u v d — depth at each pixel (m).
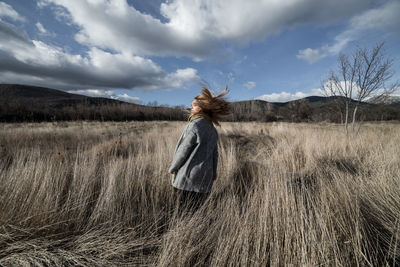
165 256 1.22
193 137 1.61
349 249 1.18
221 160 3.27
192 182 1.65
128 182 2.25
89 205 1.94
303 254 1.10
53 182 2.03
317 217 1.35
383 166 2.62
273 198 1.71
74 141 5.89
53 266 1.20
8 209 1.57
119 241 1.43
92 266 1.22
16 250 1.28
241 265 1.17
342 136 6.27
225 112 1.83
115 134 7.49
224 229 1.53
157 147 4.50
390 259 1.21
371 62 6.90
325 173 2.67
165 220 1.78
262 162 3.69
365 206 1.73
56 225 1.51
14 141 5.22
